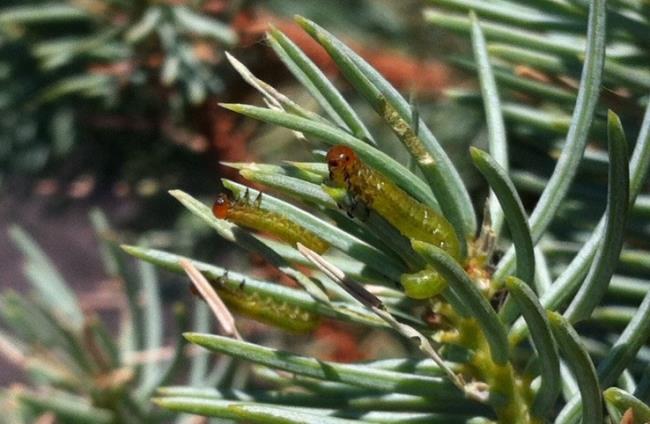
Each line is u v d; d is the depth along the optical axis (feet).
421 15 0.82
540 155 0.50
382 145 0.80
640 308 0.38
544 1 0.47
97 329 0.61
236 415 0.38
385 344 0.77
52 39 0.80
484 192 0.71
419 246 0.36
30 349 0.62
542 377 0.38
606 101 0.48
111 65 0.76
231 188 0.39
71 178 0.88
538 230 0.39
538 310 0.36
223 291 0.40
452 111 0.76
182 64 0.73
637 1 0.47
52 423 0.61
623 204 0.37
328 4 0.84
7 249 2.07
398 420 0.40
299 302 0.41
